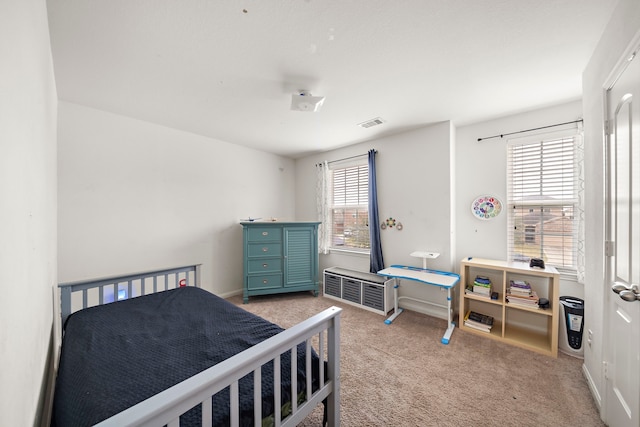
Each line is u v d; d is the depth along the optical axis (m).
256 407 0.89
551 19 1.37
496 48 1.62
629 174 1.20
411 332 2.55
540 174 2.52
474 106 2.46
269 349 0.91
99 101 2.35
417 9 1.31
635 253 1.14
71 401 0.92
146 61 1.73
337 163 4.02
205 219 3.42
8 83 0.57
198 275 2.58
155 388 0.96
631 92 1.18
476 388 1.72
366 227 3.72
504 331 2.44
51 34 1.44
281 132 3.25
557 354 2.11
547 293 2.41
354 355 2.13
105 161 2.60
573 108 2.33
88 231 2.50
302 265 3.71
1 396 0.52
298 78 1.96
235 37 1.50
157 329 1.46
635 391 1.13
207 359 1.15
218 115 2.69
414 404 1.58
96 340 1.33
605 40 1.43
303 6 1.29
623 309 1.26
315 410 1.55
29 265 0.80
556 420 1.45
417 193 3.12
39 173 1.02
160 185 3.00
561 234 2.42
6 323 0.55
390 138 3.37
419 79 1.98
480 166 2.84
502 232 2.69
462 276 2.62
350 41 1.55
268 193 4.23
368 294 3.17
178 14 1.32
